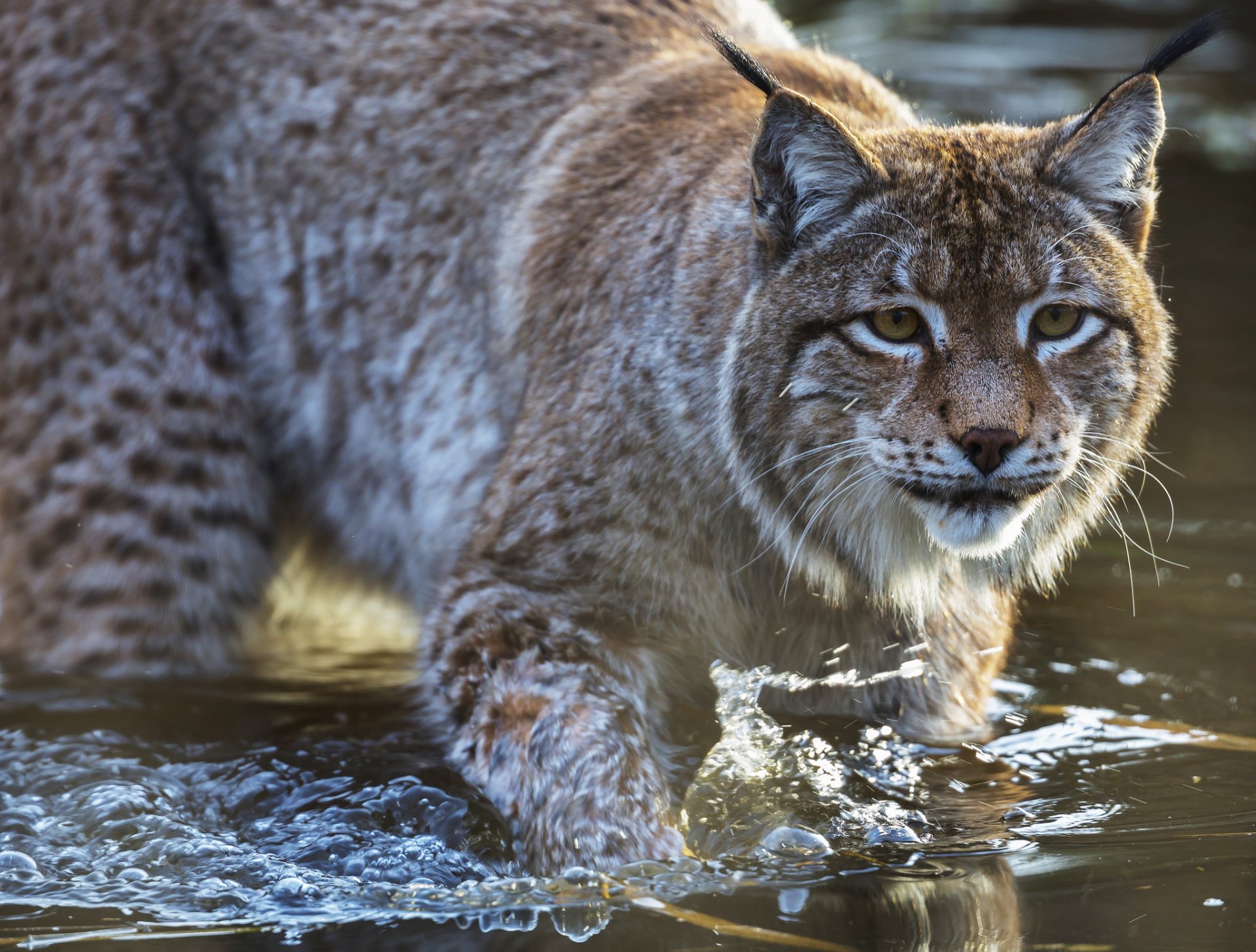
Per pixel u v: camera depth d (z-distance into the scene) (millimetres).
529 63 9047
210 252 9453
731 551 7441
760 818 6984
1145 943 5508
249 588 9461
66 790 7402
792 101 6727
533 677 7277
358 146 9203
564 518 7520
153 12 9484
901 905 6000
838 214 6828
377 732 8148
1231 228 18984
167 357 9172
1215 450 12656
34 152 9414
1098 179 6859
